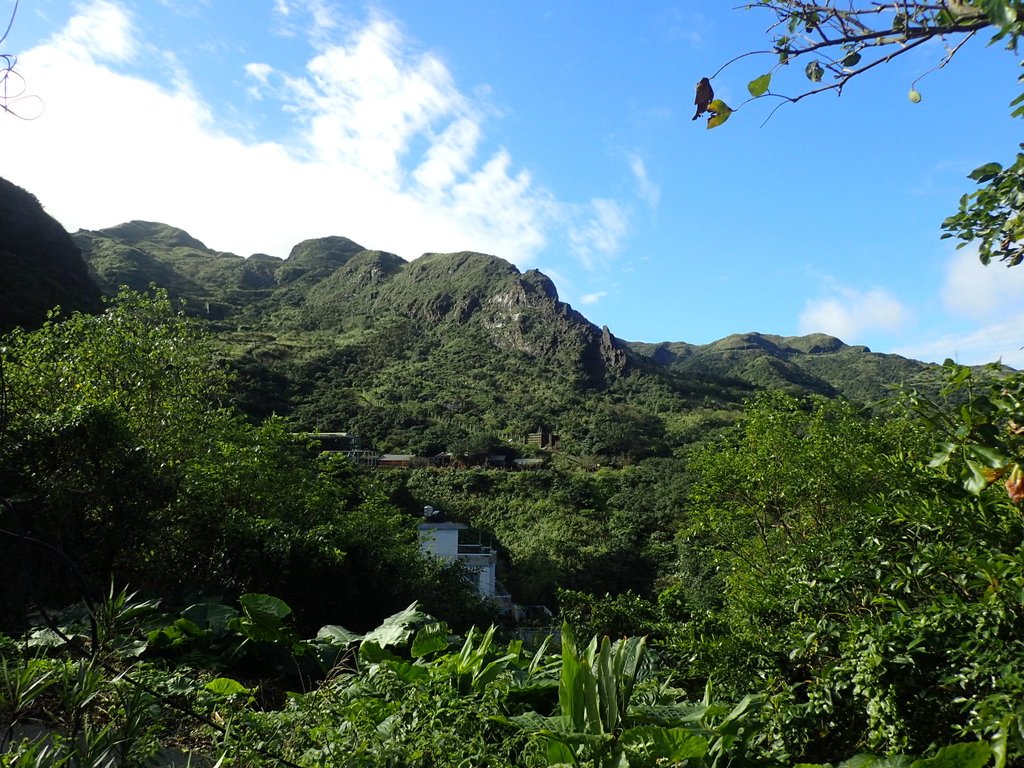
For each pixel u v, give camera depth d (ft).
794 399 36.29
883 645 8.91
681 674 15.46
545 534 121.90
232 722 9.53
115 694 8.54
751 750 10.30
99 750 7.23
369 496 51.26
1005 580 8.25
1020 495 7.01
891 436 29.43
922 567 9.85
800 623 11.28
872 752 8.99
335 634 19.52
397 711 10.90
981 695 8.34
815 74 6.87
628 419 208.13
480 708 11.17
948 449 7.34
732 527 36.88
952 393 7.65
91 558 22.45
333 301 375.66
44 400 30.78
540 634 25.05
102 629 10.24
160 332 39.75
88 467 23.00
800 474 32.78
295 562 28.45
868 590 10.84
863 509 13.25
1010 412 7.05
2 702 7.11
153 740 8.23
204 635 17.49
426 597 39.34
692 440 188.24
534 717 10.92
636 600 24.59
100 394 35.19
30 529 20.06
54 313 38.06
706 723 10.51
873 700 8.70
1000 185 9.43
